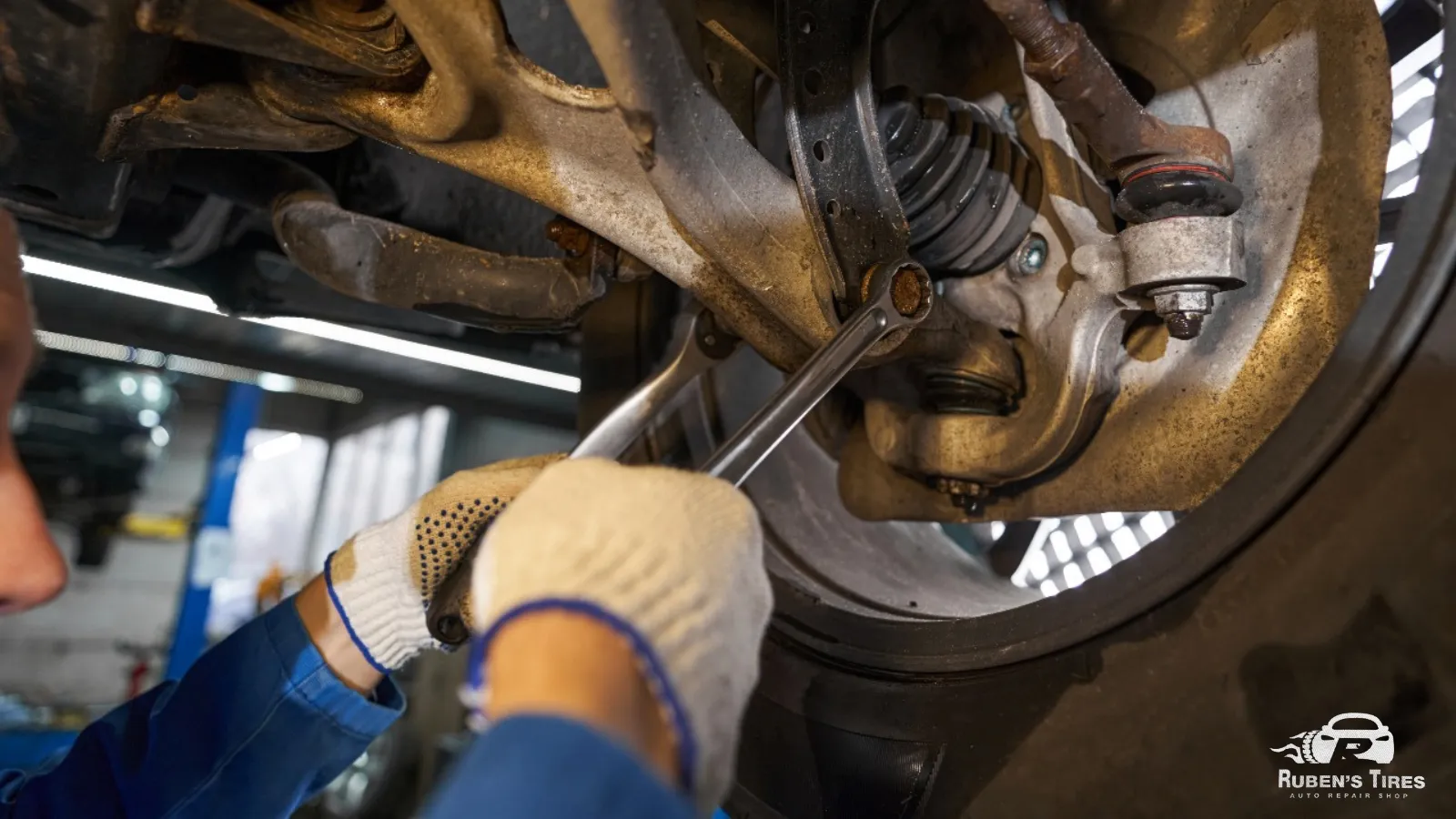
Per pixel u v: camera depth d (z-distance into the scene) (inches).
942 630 26.0
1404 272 18.6
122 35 22.0
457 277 31.5
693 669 10.0
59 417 118.9
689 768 9.5
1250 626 19.0
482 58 21.1
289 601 22.1
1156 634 20.5
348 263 32.2
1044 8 20.4
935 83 31.4
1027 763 22.0
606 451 29.8
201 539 128.1
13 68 23.1
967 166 26.6
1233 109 25.1
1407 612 16.9
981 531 44.9
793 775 28.2
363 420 203.3
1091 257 24.5
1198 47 25.8
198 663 22.0
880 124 26.4
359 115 23.9
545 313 31.1
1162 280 22.1
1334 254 22.8
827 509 37.0
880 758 25.6
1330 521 18.3
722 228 22.9
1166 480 25.1
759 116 32.0
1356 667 17.3
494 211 39.2
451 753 108.5
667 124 20.3
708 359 30.9
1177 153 22.2
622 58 18.7
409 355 63.2
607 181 24.1
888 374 31.0
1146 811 19.5
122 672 139.9
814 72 23.7
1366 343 18.8
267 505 204.8
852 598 34.3
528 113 22.7
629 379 38.4
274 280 44.6
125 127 25.2
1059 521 42.8
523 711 9.1
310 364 113.6
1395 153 25.6
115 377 120.8
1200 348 24.9
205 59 24.9
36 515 17.3
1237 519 19.7
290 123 25.5
